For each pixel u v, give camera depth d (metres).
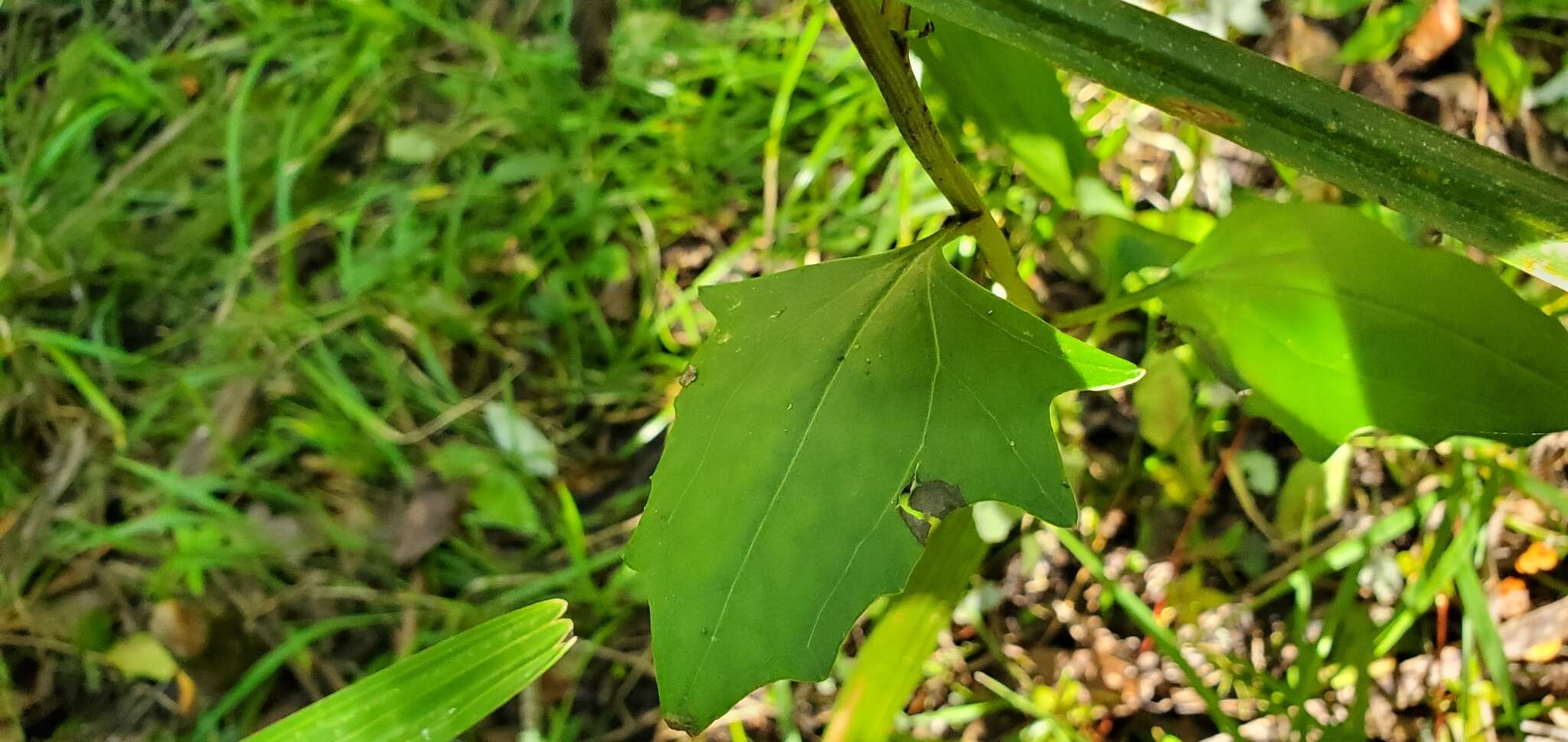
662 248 0.37
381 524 0.35
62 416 0.38
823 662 0.16
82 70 0.43
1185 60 0.13
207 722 0.33
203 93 0.43
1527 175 0.13
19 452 0.38
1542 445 0.29
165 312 0.40
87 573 0.36
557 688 0.32
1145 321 0.32
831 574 0.16
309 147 0.40
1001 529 0.30
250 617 0.35
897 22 0.15
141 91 0.42
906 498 0.16
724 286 0.18
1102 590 0.30
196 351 0.39
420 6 0.41
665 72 0.38
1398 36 0.32
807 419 0.17
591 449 0.36
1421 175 0.13
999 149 0.29
